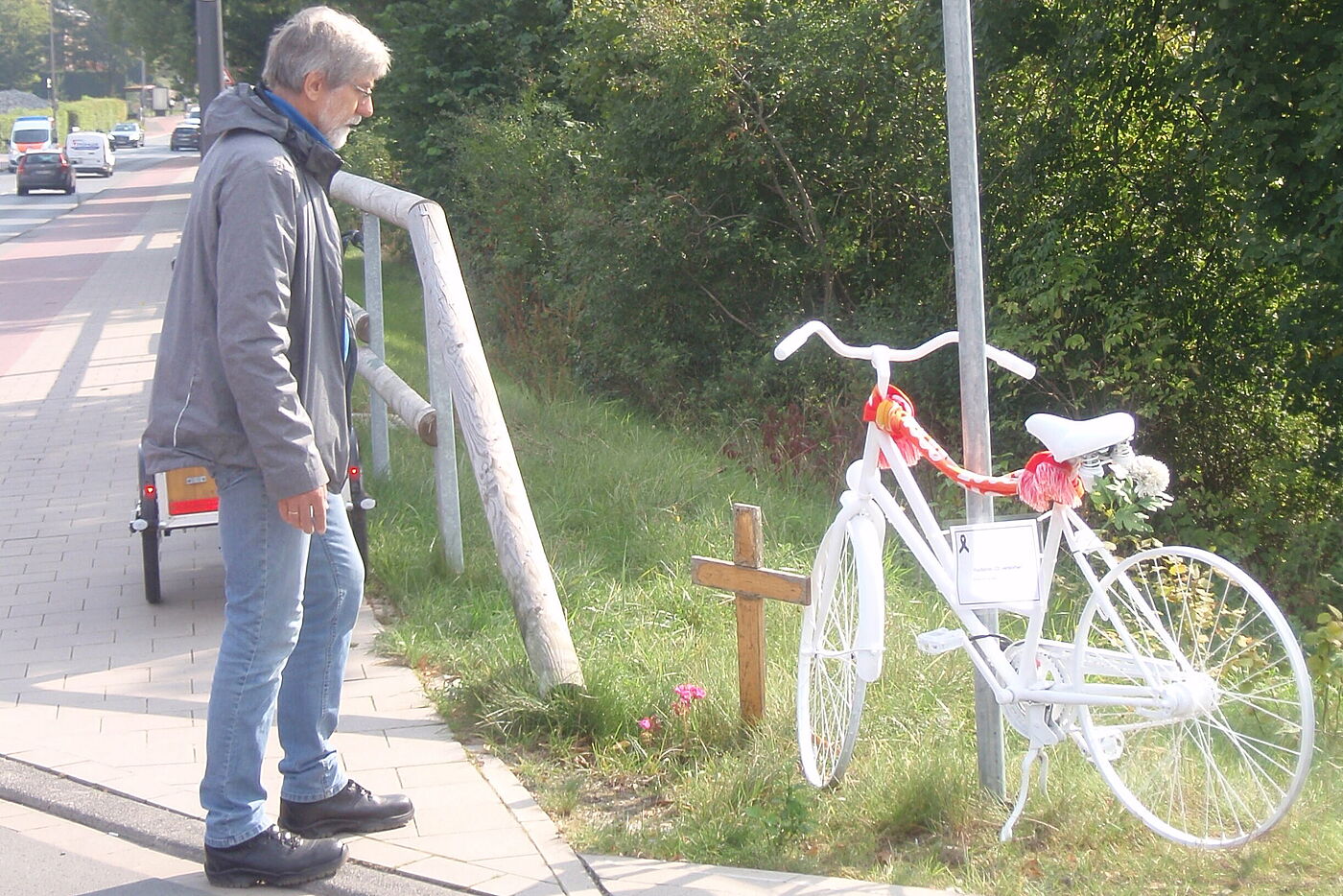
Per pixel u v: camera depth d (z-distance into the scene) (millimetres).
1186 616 3627
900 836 3691
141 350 14539
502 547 4914
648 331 13336
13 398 11766
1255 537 10203
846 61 12164
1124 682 3615
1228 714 3285
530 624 4750
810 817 3701
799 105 12461
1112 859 3438
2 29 123375
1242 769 3318
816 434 10852
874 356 3838
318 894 3463
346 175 7504
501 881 3445
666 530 7129
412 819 3824
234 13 28422
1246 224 9594
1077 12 10625
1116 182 11406
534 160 15805
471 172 16906
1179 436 11438
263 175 3199
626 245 12930
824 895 3311
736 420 11742
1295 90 9297
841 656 4129
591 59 13344
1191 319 11344
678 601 5906
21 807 4031
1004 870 3400
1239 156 9484
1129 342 11094
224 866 3459
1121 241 11352
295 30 3377
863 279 13406
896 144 12508
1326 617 4516
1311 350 10141
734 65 12445
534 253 15492
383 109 20812
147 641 5637
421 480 8062
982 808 3711
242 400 3178
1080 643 3385
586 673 4672
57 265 25562
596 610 5746
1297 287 10406
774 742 4277
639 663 5027
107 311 18312
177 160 76250
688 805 3900
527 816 3854
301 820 3707
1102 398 10969
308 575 3652
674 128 12680
